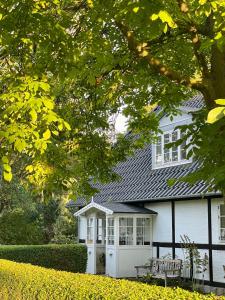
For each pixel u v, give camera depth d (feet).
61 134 32.58
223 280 51.37
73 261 69.26
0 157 20.54
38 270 32.22
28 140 20.29
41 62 24.38
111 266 64.54
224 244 51.70
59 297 25.04
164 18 18.53
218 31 19.12
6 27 22.21
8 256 65.16
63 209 101.04
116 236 63.93
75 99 33.86
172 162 64.28
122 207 65.51
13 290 30.71
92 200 71.72
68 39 24.04
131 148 37.27
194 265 54.65
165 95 30.30
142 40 25.76
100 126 34.42
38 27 22.84
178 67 31.04
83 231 82.12
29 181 32.58
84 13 26.89
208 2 19.02
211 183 20.16
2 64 27.32
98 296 21.88
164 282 55.57
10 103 21.09
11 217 87.51
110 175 35.88
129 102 32.81
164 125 66.39
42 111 19.94
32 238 88.69
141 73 28.30
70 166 34.01
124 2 20.83
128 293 21.39
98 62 25.50
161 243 62.59
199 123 24.59
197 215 56.13
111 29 28.58
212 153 20.93
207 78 23.38
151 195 60.39
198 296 20.10
